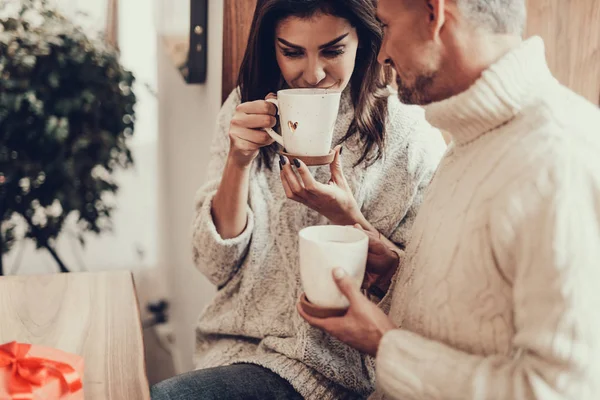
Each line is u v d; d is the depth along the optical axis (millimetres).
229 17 1590
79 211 3076
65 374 927
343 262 917
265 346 1353
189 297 2469
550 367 753
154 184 3660
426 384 840
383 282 1196
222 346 1420
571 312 740
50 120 2750
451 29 866
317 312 946
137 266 3742
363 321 910
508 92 856
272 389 1252
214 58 1855
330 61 1237
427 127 1393
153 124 3607
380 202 1368
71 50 2771
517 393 768
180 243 2676
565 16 1560
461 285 881
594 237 755
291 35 1210
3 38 2719
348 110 1369
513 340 810
